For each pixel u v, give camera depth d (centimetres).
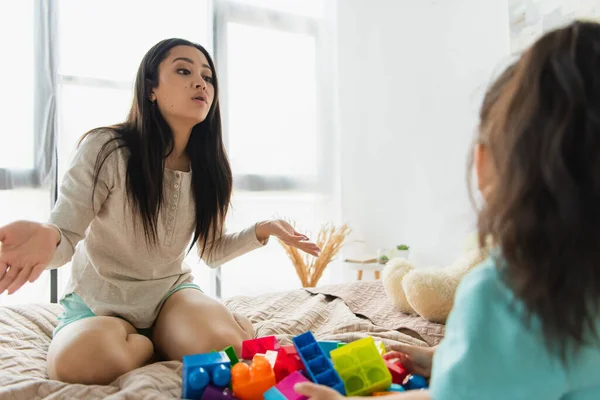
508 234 37
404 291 117
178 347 91
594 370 39
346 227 227
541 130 36
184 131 107
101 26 199
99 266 98
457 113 192
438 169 201
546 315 36
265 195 233
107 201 98
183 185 106
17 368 84
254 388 66
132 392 67
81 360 78
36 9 187
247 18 232
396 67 224
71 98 193
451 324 44
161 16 209
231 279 224
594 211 34
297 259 215
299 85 244
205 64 107
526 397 38
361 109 244
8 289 68
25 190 182
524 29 160
